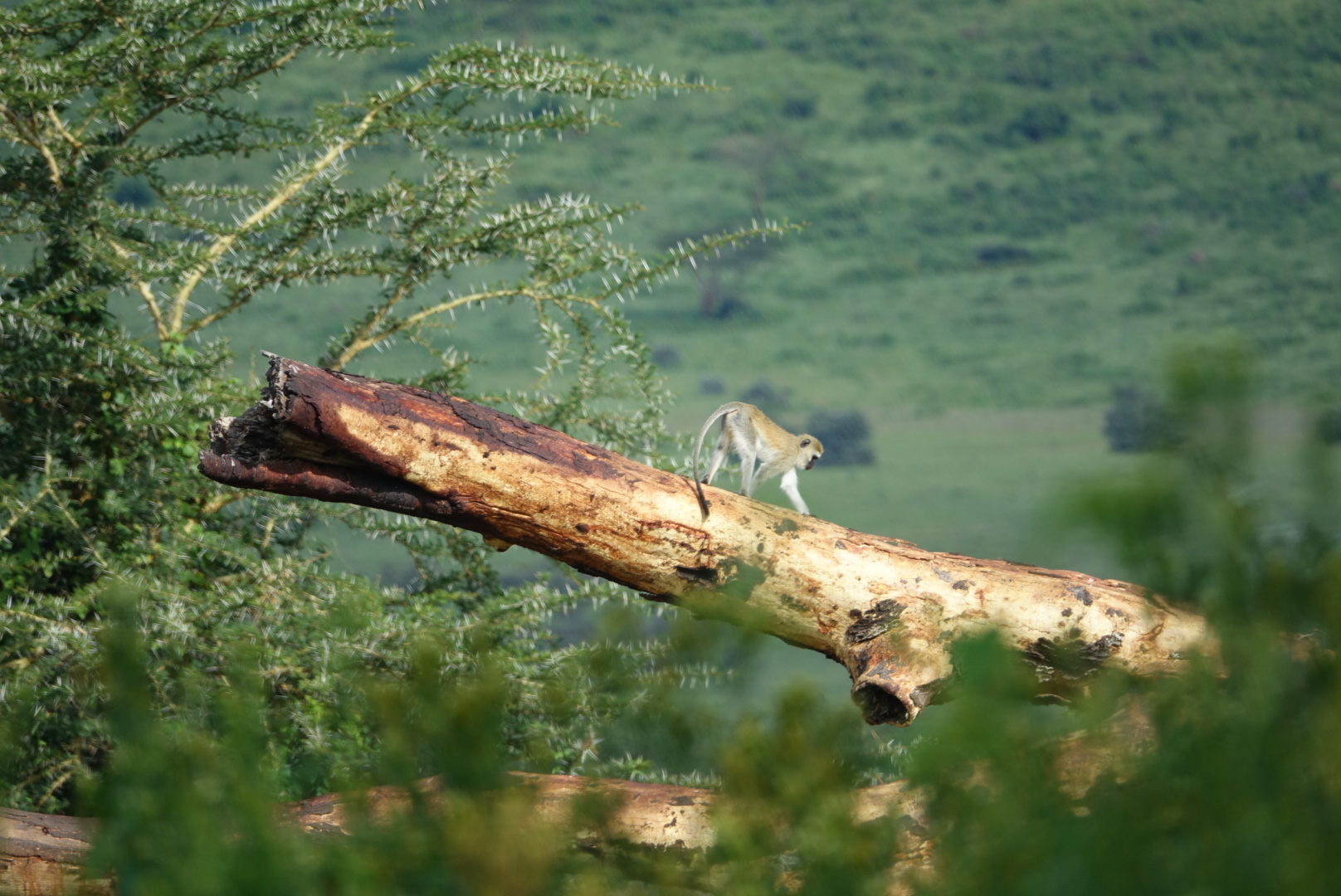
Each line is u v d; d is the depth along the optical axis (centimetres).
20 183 6081
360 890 2147
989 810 1931
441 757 2283
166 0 6094
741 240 6131
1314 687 2019
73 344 6053
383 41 6128
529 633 6097
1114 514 1884
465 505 5794
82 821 5738
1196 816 1911
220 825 2227
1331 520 1962
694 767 2394
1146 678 2303
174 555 6034
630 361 6138
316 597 6019
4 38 6072
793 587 5803
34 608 5988
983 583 5794
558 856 2309
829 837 2119
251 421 5778
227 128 6153
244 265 6156
